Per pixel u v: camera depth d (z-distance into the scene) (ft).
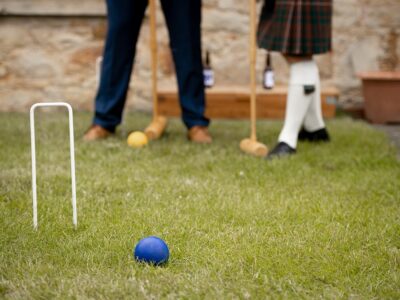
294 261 7.65
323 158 13.46
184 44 15.02
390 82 19.06
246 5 20.80
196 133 15.24
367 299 6.71
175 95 19.76
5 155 13.16
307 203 10.12
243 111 19.71
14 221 8.93
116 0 14.58
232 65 21.11
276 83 21.12
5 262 7.55
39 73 21.04
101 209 9.62
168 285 6.90
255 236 8.50
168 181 11.37
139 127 17.16
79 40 20.92
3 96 21.04
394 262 7.70
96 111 15.38
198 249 7.98
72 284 6.89
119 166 12.44
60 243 8.16
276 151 13.71
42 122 17.79
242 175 11.92
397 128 18.56
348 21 20.83
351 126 17.83
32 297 6.64
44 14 20.51
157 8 20.63
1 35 20.79
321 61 20.99
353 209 9.86
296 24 13.53
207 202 10.09
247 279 7.13
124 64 15.10
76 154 13.42
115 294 6.66
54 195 10.37
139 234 8.51
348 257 7.82
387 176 11.94
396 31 20.81
